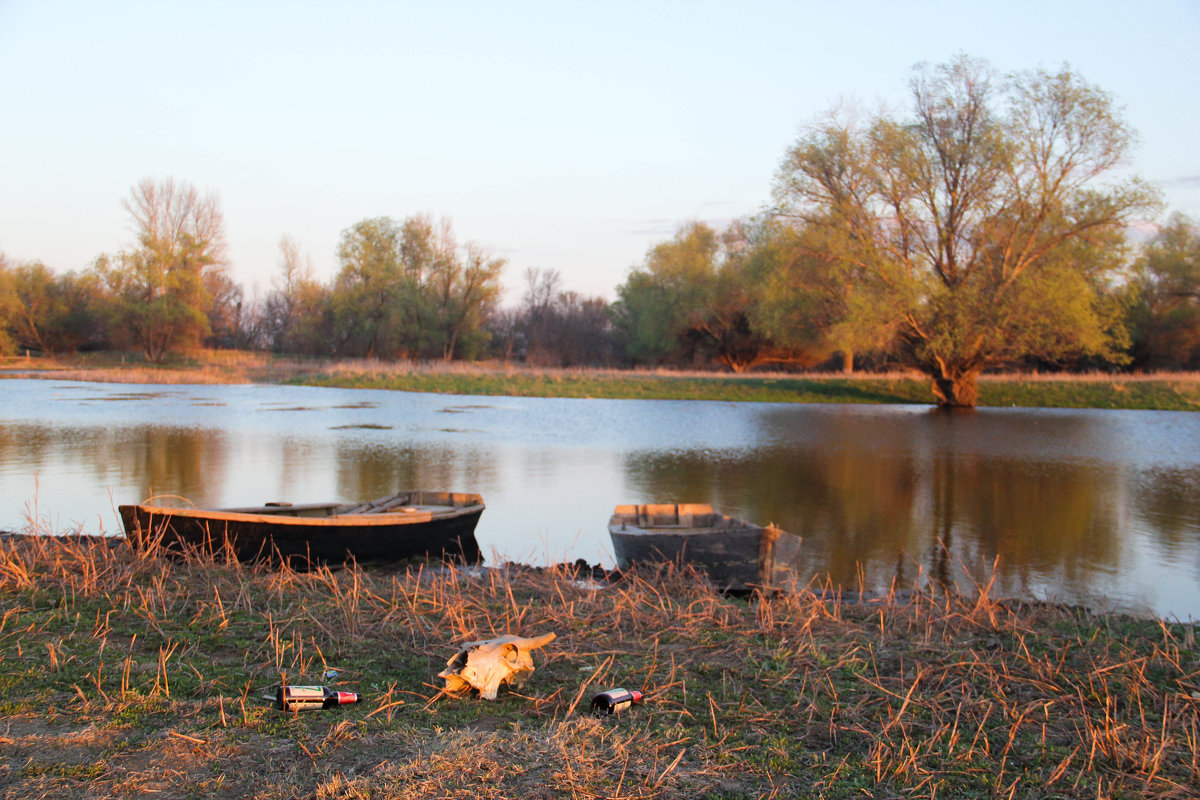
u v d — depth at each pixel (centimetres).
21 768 398
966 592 968
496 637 595
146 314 6016
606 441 2397
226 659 577
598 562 1114
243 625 657
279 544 938
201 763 412
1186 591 978
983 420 3083
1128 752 455
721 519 1059
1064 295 3200
